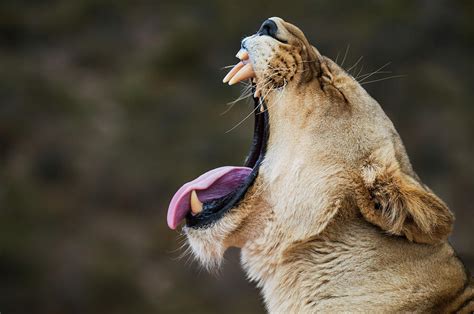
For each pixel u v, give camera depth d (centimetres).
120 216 5588
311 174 1380
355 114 1395
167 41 7231
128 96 6625
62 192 5712
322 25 7069
